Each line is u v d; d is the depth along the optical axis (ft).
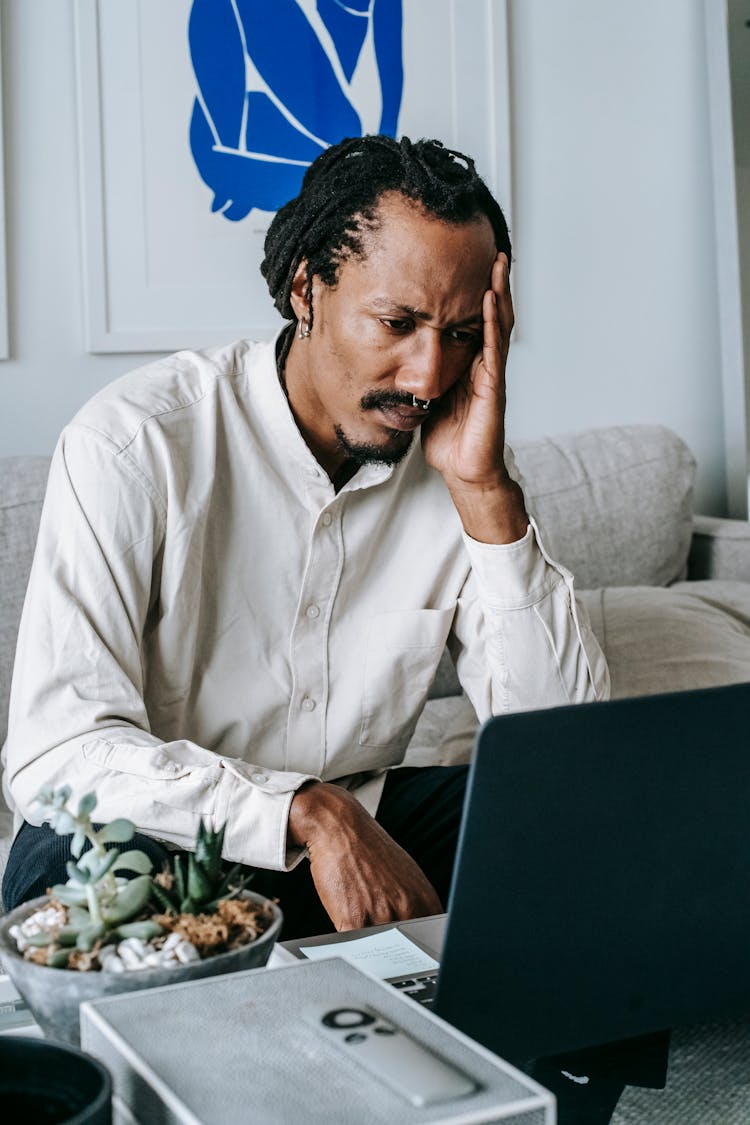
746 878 2.33
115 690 3.59
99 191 7.19
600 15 8.71
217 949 2.18
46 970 2.05
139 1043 1.86
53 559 3.73
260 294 7.70
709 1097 2.26
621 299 8.92
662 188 8.99
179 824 3.25
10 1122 1.77
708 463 9.33
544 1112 1.73
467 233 3.54
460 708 6.65
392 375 3.68
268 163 7.67
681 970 2.35
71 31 7.11
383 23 7.97
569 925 2.21
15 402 7.12
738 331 9.02
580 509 7.58
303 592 4.19
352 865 3.09
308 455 4.10
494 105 8.31
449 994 2.16
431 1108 1.70
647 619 6.44
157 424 3.95
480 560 4.17
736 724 2.24
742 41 8.95
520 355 8.65
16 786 3.47
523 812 2.10
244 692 4.15
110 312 7.30
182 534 3.92
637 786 2.18
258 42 7.59
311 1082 1.77
